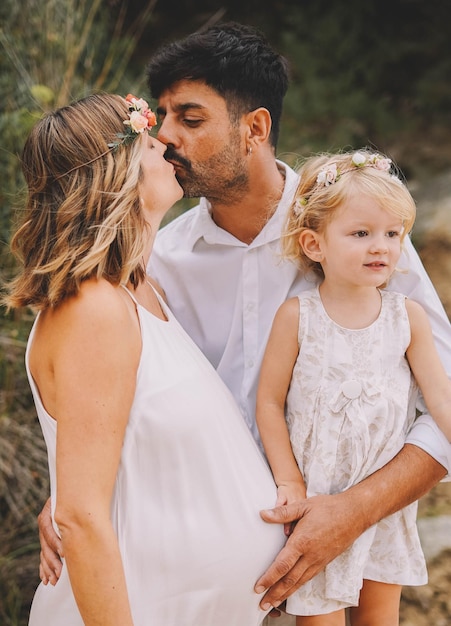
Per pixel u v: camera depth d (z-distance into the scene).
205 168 1.96
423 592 2.66
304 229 1.90
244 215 2.06
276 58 2.02
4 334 2.89
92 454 1.52
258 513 1.73
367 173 1.82
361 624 1.98
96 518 1.50
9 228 3.00
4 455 2.82
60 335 1.57
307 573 1.77
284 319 1.91
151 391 1.61
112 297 1.58
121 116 1.70
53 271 1.58
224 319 2.13
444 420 1.85
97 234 1.58
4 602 2.73
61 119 1.67
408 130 5.75
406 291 2.02
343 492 1.81
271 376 1.92
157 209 1.78
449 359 1.97
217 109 1.93
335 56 6.02
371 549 1.91
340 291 1.89
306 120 5.61
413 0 6.14
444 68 6.01
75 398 1.53
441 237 4.42
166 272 2.17
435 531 2.84
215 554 1.67
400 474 1.84
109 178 1.62
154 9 5.75
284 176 2.12
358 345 1.86
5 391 2.88
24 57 3.47
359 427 1.82
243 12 6.14
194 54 1.91
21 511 2.83
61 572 1.78
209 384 1.73
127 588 1.63
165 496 1.65
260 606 1.77
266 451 1.90
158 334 1.67
